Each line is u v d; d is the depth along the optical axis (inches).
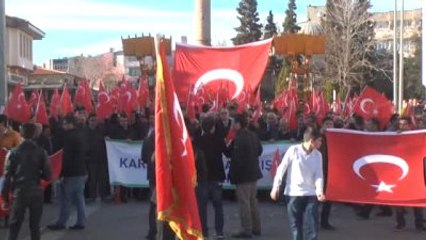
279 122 643.5
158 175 246.5
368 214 514.0
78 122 523.8
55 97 756.0
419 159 436.8
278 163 588.1
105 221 500.1
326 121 514.9
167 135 247.6
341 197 440.5
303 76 1424.7
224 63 713.0
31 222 350.9
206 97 703.7
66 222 466.0
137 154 606.9
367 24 2578.7
